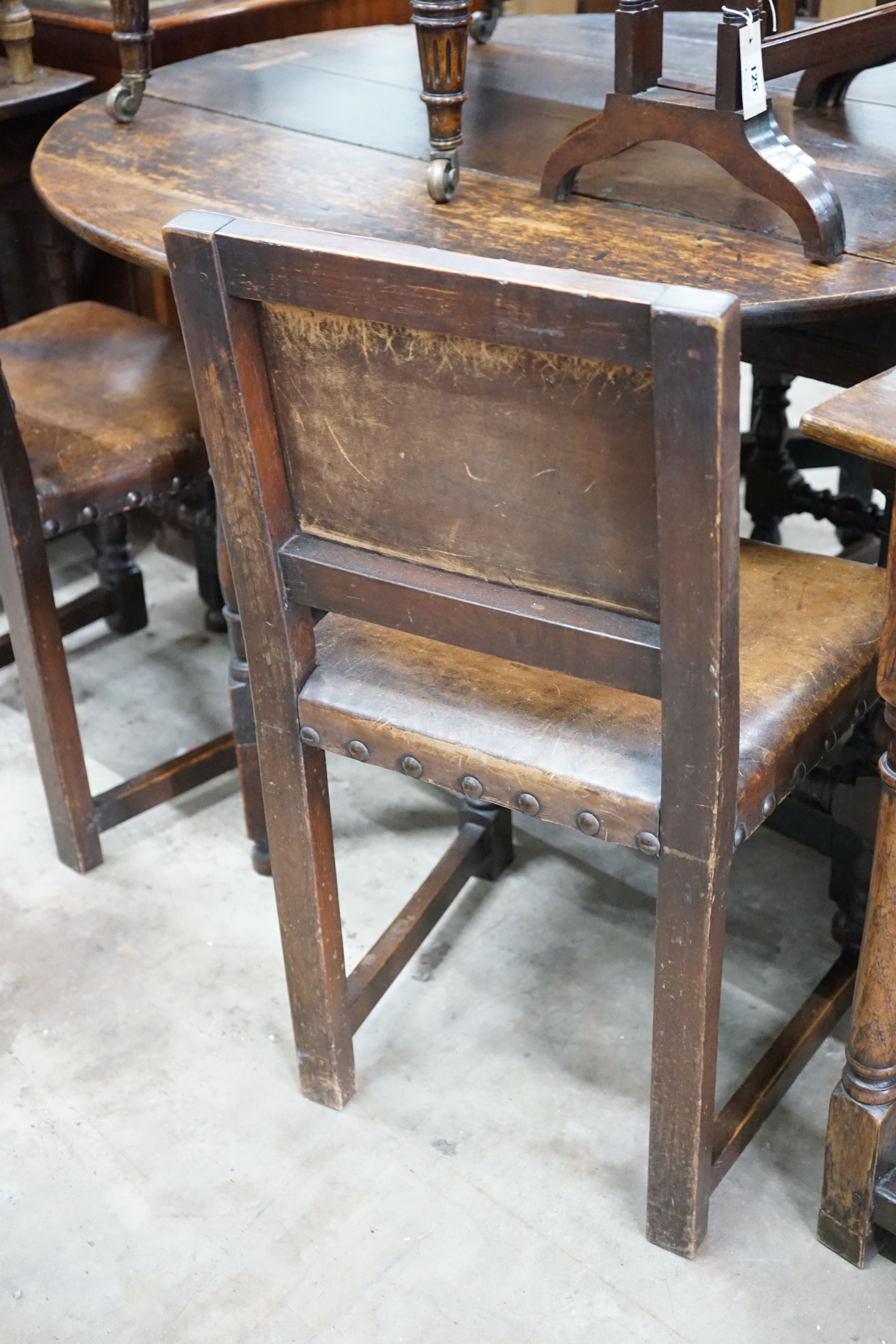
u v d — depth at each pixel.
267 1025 1.59
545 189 1.45
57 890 1.81
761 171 1.25
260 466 1.08
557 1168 1.41
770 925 1.71
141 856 1.87
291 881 1.33
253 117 1.80
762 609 1.28
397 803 1.95
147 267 1.39
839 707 1.21
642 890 1.78
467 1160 1.42
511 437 0.95
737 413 0.86
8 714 2.16
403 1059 1.54
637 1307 1.27
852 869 1.49
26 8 2.24
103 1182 1.41
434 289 0.90
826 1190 1.28
